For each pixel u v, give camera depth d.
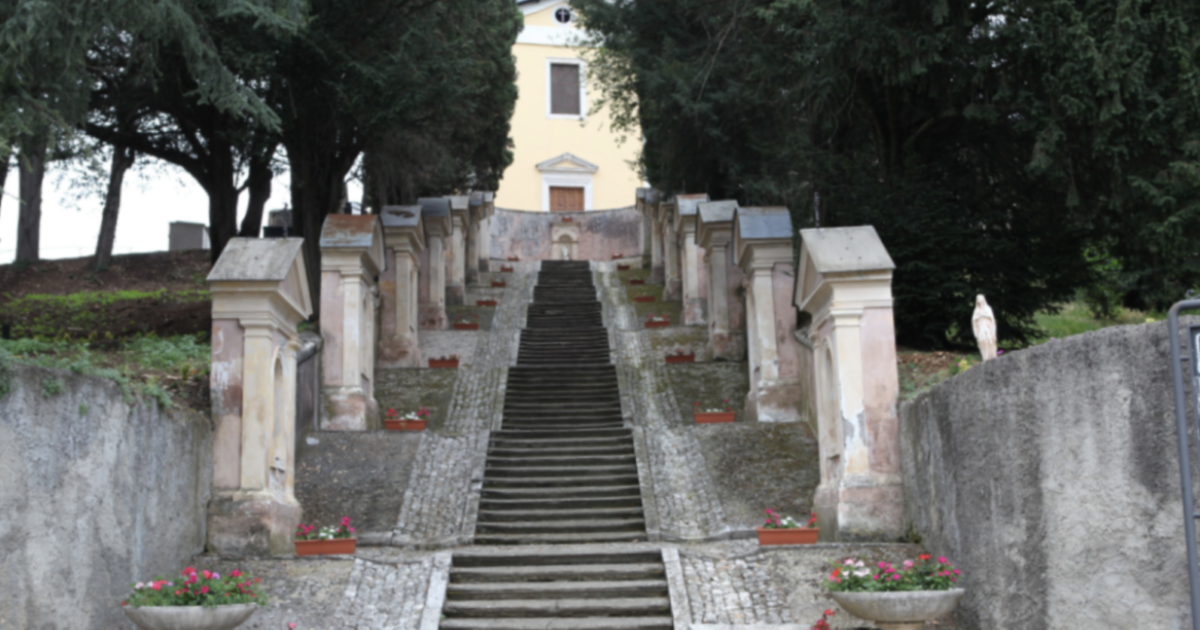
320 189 20.27
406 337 21.45
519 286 31.97
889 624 7.82
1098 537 6.57
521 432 16.27
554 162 44.78
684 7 21.17
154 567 9.32
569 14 46.12
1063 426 6.98
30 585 7.00
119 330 20.86
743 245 17.42
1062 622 6.91
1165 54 11.80
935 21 13.21
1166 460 6.07
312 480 13.90
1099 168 12.85
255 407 11.34
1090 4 12.18
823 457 12.40
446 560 10.66
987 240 15.45
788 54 15.50
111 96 17.95
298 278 12.49
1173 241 11.69
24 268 30.19
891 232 15.73
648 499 13.52
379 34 17.56
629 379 20.44
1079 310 22.30
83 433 7.89
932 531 9.95
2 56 8.46
